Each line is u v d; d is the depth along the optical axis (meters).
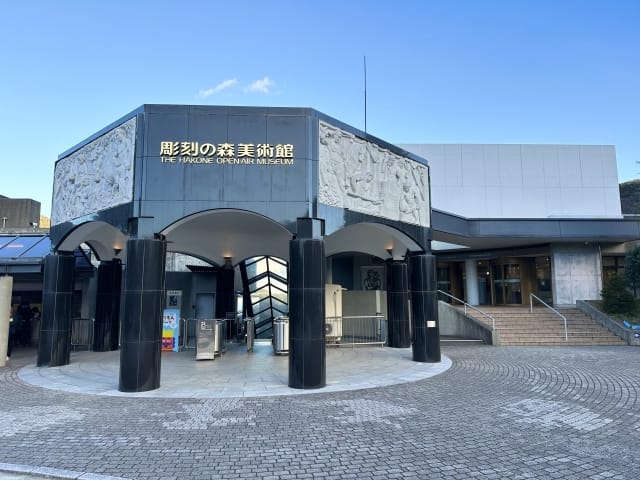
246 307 25.89
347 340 20.56
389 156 13.65
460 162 28.64
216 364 13.59
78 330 19.11
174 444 6.23
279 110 10.98
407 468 5.36
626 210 39.12
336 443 6.25
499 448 6.04
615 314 20.67
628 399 8.83
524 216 28.27
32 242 18.84
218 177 10.56
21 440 6.42
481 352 16.22
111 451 5.96
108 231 15.90
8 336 14.59
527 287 27.86
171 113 10.66
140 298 9.95
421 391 9.59
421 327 14.05
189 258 23.92
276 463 5.53
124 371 9.71
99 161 12.16
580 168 28.77
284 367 12.96
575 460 5.59
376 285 28.53
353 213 11.95
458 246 28.11
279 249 20.31
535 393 9.37
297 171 10.78
